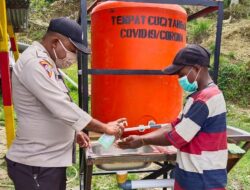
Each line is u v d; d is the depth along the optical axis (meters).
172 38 2.32
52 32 1.97
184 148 2.03
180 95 2.47
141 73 2.26
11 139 2.97
